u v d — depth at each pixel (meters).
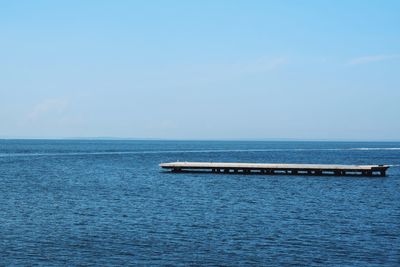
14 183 68.62
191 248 31.14
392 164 124.88
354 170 82.19
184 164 88.81
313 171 89.62
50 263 27.73
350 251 30.83
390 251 30.92
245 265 27.84
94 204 48.84
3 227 36.72
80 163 115.88
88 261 28.19
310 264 28.16
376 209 47.59
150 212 44.19
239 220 40.59
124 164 113.81
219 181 73.31
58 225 37.78
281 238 33.97
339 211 46.06
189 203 50.09
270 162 130.50
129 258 28.86
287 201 52.38
